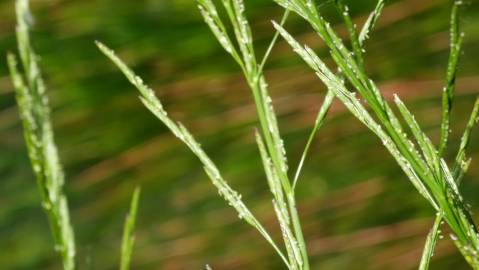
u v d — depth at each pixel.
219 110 1.32
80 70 1.38
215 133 1.30
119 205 1.31
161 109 0.31
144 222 1.27
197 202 1.27
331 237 1.17
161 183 1.29
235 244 1.21
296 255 0.30
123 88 1.38
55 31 1.39
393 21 1.33
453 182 0.29
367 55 1.29
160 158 1.33
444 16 1.30
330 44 0.29
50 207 0.33
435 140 1.17
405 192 1.18
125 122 1.36
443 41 1.30
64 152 1.35
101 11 1.40
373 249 1.15
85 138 1.36
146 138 1.35
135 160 1.34
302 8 0.29
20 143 1.44
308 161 1.25
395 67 1.28
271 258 1.17
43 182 0.33
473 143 1.18
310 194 1.22
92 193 1.33
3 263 1.32
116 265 1.24
